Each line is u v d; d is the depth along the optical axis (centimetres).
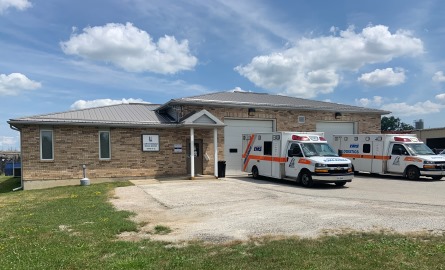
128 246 670
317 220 860
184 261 571
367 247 607
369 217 876
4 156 4359
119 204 1191
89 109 2198
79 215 984
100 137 1908
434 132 3659
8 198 1416
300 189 1529
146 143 2000
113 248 656
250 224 848
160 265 554
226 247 655
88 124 1848
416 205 1060
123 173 1945
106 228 822
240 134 2261
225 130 2214
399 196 1279
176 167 2072
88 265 559
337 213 945
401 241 639
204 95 2355
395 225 779
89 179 1850
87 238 732
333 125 2559
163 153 2042
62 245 677
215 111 2169
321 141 1730
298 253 588
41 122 1756
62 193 1491
